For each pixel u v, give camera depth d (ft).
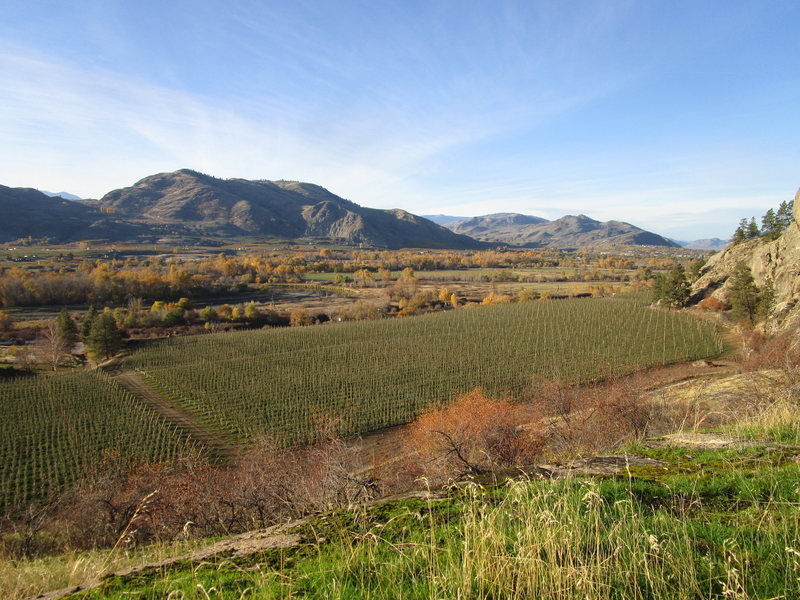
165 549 23.08
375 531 15.60
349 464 44.14
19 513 87.66
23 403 155.94
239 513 34.50
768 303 152.97
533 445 53.42
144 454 116.16
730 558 11.49
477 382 163.84
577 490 16.90
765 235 246.06
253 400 155.63
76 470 109.19
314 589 12.45
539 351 197.77
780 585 10.65
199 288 377.09
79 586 15.20
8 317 261.03
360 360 200.85
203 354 222.28
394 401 149.69
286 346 233.76
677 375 136.77
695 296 259.39
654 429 42.16
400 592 11.72
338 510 18.58
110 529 39.78
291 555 14.98
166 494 40.22
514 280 501.97
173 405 154.40
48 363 219.41
